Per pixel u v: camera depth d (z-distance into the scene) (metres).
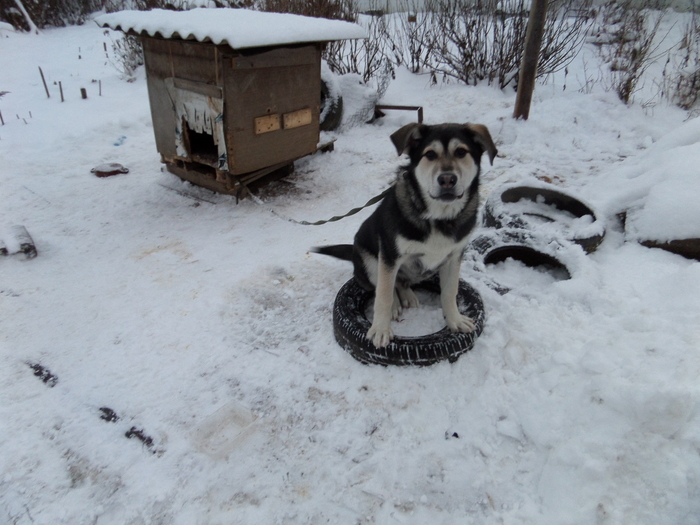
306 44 4.44
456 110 6.93
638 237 3.46
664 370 1.98
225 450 2.09
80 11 12.52
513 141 5.95
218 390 2.43
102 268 3.54
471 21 7.55
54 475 1.98
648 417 1.80
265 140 4.41
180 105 4.29
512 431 2.09
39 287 3.29
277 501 1.87
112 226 4.16
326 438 2.14
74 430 2.19
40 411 2.29
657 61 7.85
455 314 2.61
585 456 1.82
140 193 4.80
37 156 5.51
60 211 4.38
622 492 1.68
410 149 2.49
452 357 2.48
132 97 7.70
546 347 2.53
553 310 2.84
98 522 1.80
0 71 8.89
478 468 1.97
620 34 8.22
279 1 8.09
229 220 4.29
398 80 8.20
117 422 2.24
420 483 1.92
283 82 4.35
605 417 1.92
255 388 2.43
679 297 2.50
